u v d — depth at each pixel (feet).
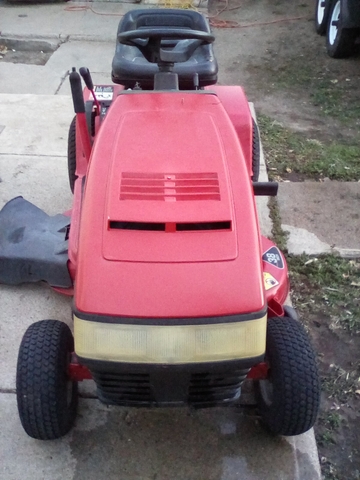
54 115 14.33
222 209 5.84
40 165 12.26
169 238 5.63
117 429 7.10
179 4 24.12
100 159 6.35
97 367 5.41
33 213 9.77
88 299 5.34
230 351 5.37
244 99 9.76
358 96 17.15
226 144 6.58
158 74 7.75
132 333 5.28
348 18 18.15
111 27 21.65
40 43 20.31
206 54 10.05
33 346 6.19
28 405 6.13
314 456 6.86
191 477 6.61
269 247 8.19
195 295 5.34
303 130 14.97
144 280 5.39
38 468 6.65
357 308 9.25
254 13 24.43
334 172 12.77
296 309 9.21
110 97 9.47
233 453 6.86
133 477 6.59
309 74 18.71
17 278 9.01
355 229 10.96
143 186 6.02
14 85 17.12
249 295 5.38
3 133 13.38
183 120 6.88
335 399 7.79
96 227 5.71
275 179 12.56
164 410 7.34
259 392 7.02
